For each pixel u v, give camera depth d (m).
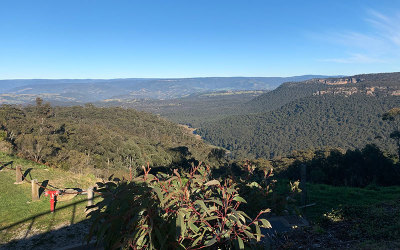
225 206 2.72
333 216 5.82
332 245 4.32
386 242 4.20
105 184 2.79
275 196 5.05
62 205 6.59
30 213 6.02
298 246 4.29
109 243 2.51
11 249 4.50
